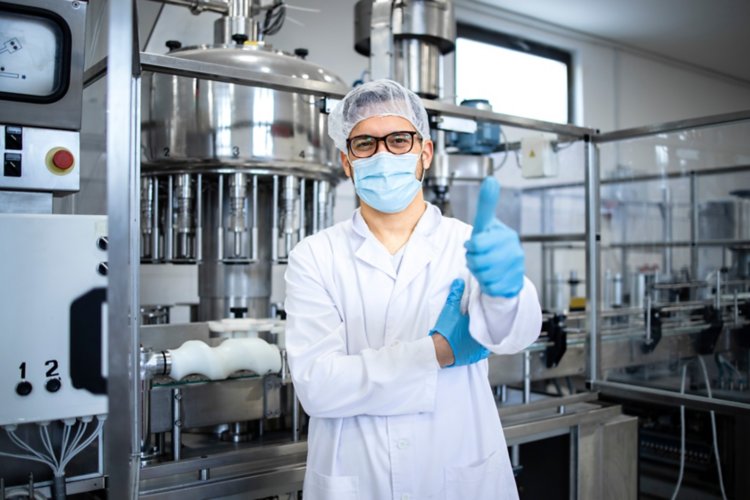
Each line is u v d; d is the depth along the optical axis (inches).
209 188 72.7
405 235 47.9
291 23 118.6
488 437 44.8
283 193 70.7
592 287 83.2
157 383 53.8
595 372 83.2
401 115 44.6
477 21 153.5
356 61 127.3
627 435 80.4
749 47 187.6
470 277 43.2
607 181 119.0
